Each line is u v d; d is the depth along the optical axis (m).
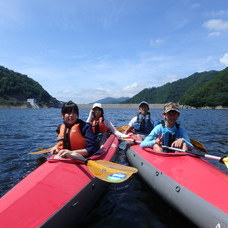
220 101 94.50
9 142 8.30
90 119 6.37
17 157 5.97
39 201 2.45
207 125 15.62
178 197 3.13
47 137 9.64
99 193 3.61
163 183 3.52
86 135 3.71
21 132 11.25
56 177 2.92
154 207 3.48
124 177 3.00
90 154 3.76
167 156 4.01
